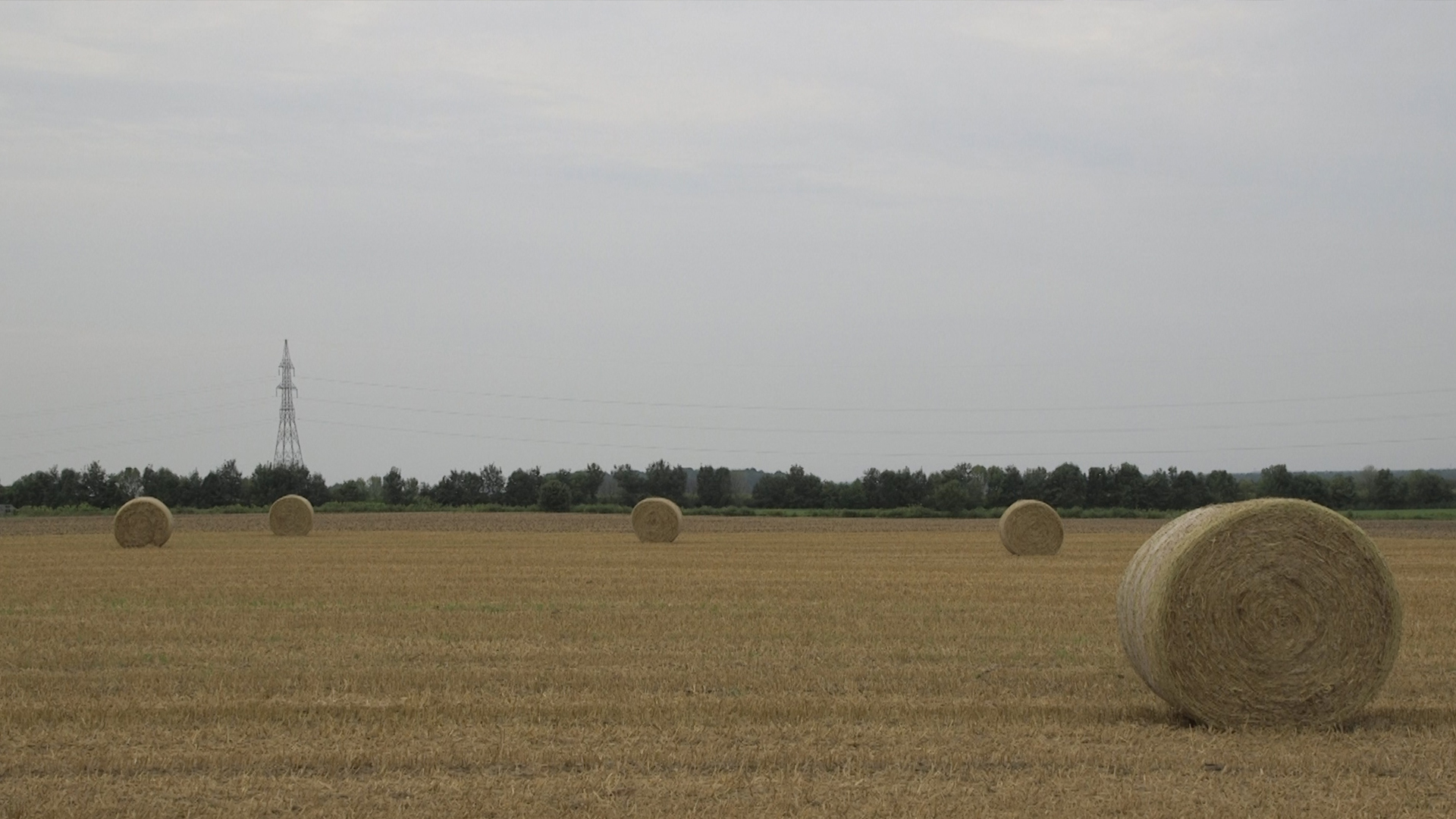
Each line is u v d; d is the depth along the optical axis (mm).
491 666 15945
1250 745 11672
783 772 10492
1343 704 12844
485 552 39031
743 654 16969
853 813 9289
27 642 18016
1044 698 13922
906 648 17484
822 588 25922
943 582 27266
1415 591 24875
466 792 9891
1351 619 12930
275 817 9289
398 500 94250
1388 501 85000
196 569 31312
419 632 19047
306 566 32125
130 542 42469
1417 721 12875
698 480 96500
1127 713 13227
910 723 12422
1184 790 9992
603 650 17281
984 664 16203
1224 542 12953
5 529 62219
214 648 17453
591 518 74688
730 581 27594
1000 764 10812
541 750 11125
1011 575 29531
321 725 12328
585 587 26078
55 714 12719
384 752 11016
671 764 10789
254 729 12195
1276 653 12836
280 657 16641
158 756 10945
